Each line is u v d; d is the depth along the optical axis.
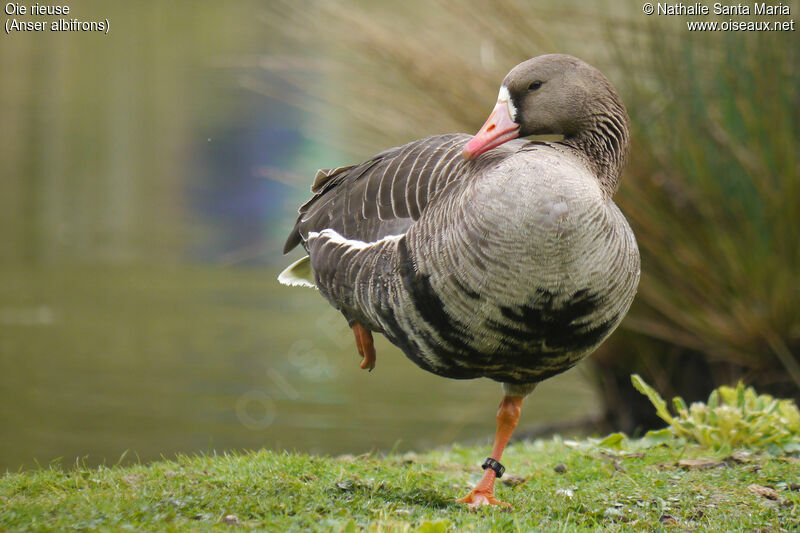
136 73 34.75
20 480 7.80
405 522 6.45
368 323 7.66
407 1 13.63
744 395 10.05
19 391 15.43
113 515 6.40
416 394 15.93
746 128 12.26
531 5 12.95
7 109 34.78
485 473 7.64
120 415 14.43
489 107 12.61
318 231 8.23
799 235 12.32
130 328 19.11
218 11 34.91
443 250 6.69
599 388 14.19
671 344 13.51
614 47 12.80
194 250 25.25
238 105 30.06
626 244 6.99
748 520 7.20
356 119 13.55
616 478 8.46
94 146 32.34
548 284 6.51
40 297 21.11
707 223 12.54
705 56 12.69
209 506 6.84
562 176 6.52
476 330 6.76
